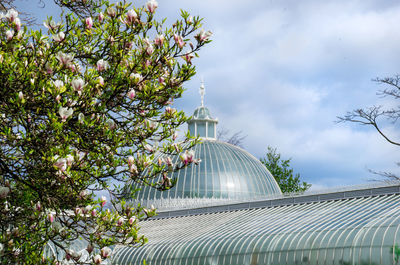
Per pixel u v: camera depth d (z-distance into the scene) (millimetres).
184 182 56125
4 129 10891
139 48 11695
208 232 39562
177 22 11570
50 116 10438
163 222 47594
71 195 11945
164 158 12125
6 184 11625
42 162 10898
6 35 10977
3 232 12117
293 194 39438
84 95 11125
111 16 11695
